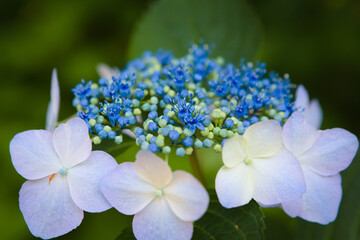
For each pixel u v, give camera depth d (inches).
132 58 12.9
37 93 17.1
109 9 17.9
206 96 10.1
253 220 9.2
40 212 9.2
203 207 8.6
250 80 10.4
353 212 10.8
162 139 9.1
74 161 9.1
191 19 12.8
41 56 17.4
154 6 12.9
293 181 9.0
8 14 19.0
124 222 14.7
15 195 15.0
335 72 17.1
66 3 18.0
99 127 9.4
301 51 16.8
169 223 8.9
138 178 8.9
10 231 14.6
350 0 17.4
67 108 16.5
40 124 16.6
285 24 17.3
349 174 10.8
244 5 12.7
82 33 17.9
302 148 9.4
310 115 11.4
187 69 10.4
